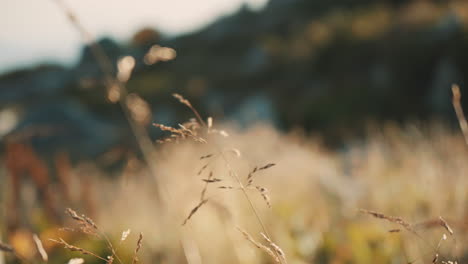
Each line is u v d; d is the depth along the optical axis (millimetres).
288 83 24906
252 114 14812
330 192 3391
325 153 6738
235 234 1776
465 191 2078
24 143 2217
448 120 14656
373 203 2713
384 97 17969
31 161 2232
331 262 2004
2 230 1977
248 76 29766
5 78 47188
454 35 17016
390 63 19141
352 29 23359
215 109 2906
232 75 32094
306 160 4480
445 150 3123
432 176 2457
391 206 2490
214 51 43719
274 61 28578
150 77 33844
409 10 21375
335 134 16234
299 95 23219
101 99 20766
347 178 3877
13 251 702
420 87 17312
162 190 1498
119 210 2779
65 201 2475
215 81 32656
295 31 36031
